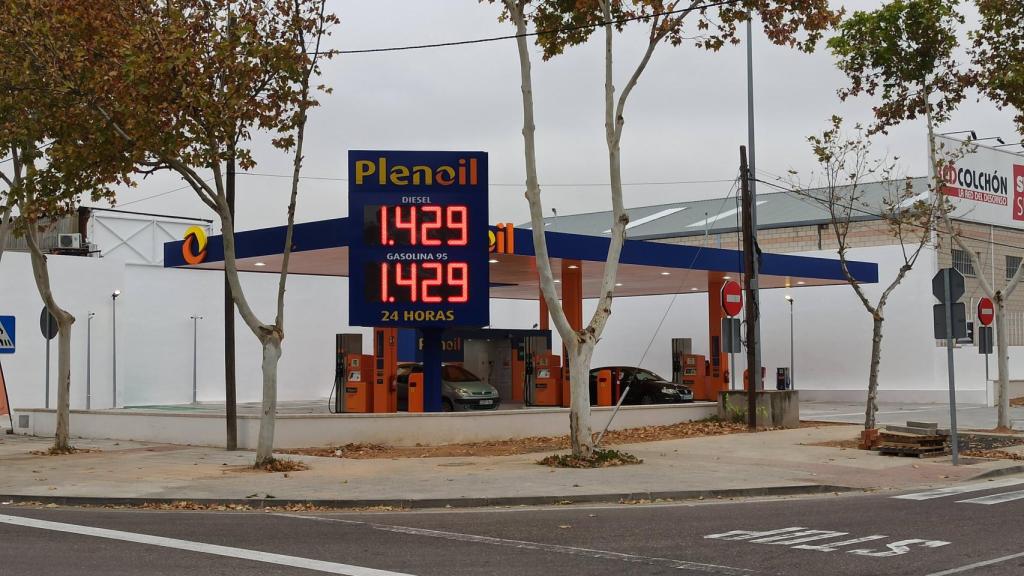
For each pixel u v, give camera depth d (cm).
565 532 1102
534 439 2252
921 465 1742
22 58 1727
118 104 1672
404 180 2278
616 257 1802
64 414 2080
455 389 2766
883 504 1326
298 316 4166
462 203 2281
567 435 2362
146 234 4241
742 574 872
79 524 1181
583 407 1752
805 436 2248
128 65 1579
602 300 1792
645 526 1144
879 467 1716
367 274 2261
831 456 1867
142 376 3719
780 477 1571
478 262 2278
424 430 2162
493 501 1355
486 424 2228
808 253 4162
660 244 2894
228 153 1678
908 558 941
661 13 1752
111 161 1767
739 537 1062
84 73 1695
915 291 3797
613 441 2219
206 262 2780
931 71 2375
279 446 2083
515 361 3403
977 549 987
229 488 1465
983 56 2375
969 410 3369
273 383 1741
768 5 1812
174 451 2077
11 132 1773
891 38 2331
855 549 989
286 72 1703
